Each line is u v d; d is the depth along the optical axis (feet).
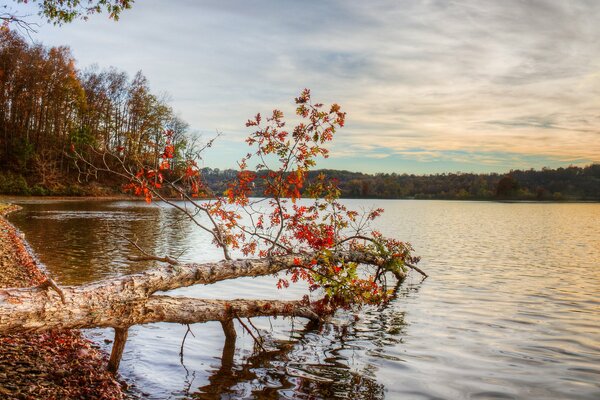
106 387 19.20
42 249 61.41
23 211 131.85
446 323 32.53
